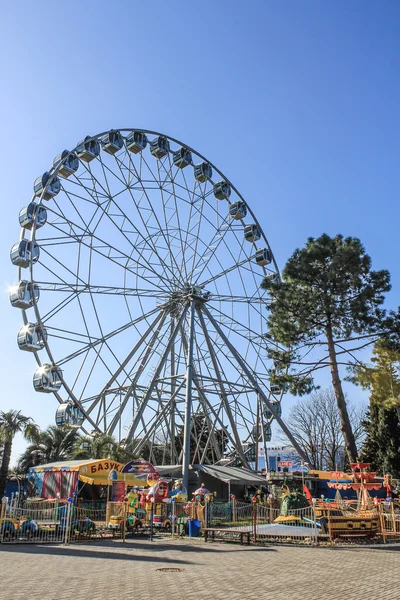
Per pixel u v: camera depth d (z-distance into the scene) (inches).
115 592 387.2
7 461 1417.3
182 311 1658.5
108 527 890.1
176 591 395.5
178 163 1850.4
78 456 1473.9
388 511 952.3
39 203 1461.6
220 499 1519.4
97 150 1619.1
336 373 1245.7
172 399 1582.2
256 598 371.2
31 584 417.4
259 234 1943.9
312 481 1642.5
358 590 410.3
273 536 830.5
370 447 1978.3
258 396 1699.1
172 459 1665.8
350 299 1270.9
